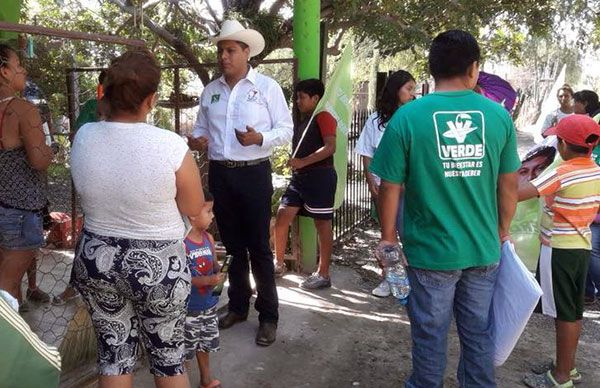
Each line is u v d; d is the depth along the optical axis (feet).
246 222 12.07
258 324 13.34
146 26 22.95
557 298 10.80
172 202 7.08
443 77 8.14
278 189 20.21
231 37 11.29
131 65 6.79
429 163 7.94
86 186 6.86
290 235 17.26
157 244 7.00
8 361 4.78
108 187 6.75
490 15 25.61
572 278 10.65
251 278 15.75
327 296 15.46
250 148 11.71
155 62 7.07
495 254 8.36
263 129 11.78
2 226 10.43
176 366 7.60
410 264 8.45
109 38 10.19
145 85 6.86
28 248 10.82
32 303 13.50
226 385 10.83
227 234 12.44
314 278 15.92
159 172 6.75
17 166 10.46
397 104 14.23
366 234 22.25
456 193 8.01
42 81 19.69
